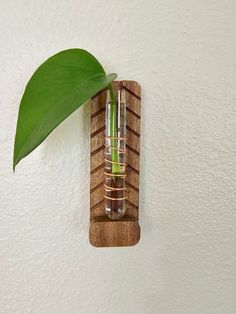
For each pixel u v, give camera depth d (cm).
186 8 20
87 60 17
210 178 21
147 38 20
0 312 20
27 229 20
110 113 18
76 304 21
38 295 21
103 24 20
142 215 21
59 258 21
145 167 20
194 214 21
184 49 20
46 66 16
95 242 18
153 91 20
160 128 20
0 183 20
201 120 21
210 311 22
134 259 21
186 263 21
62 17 20
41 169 20
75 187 20
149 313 21
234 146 21
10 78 20
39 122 15
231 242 21
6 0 20
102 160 19
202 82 21
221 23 21
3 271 20
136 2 20
